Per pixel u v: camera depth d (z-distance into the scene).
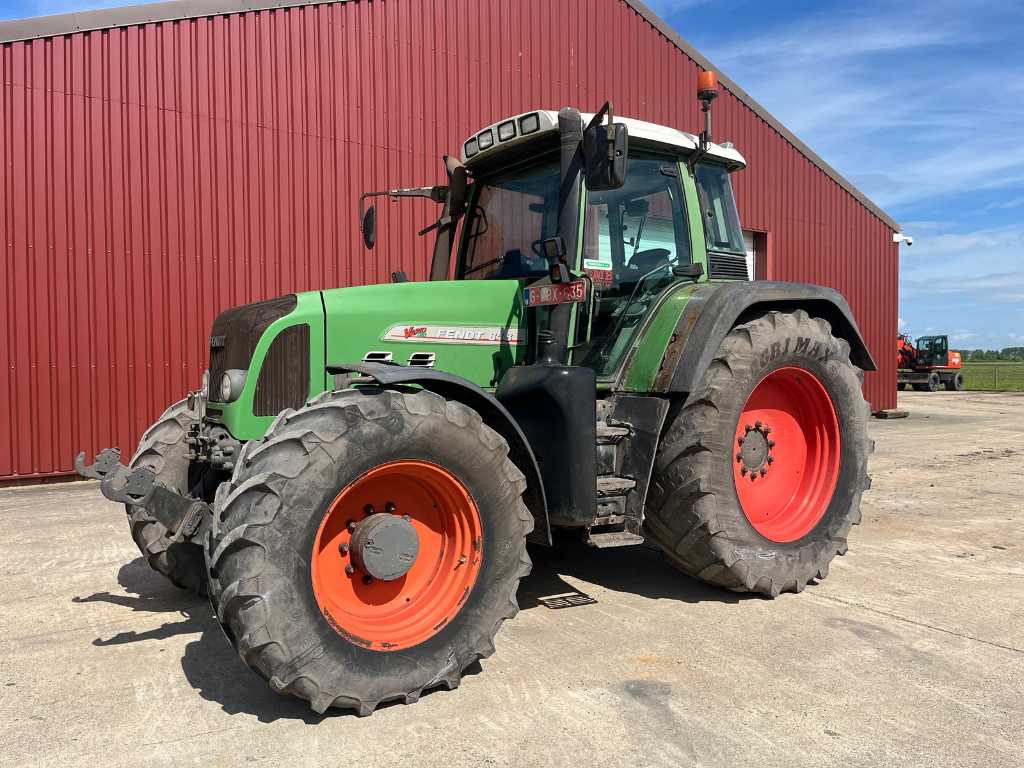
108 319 7.77
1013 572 4.41
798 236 14.10
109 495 2.73
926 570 4.45
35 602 3.96
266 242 8.59
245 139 8.46
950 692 2.83
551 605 3.84
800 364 4.11
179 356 8.12
